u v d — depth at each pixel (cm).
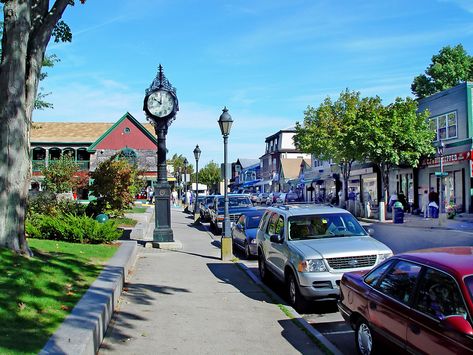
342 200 3631
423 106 3212
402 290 524
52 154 5106
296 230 966
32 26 912
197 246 1736
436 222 2452
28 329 533
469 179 2738
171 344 638
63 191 2972
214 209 2431
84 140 5050
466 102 2769
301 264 838
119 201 2125
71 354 464
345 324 783
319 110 3753
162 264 1302
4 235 853
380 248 864
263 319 782
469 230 2055
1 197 853
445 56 4806
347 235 959
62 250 1088
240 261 1429
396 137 2878
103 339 635
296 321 767
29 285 693
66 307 631
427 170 3162
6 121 854
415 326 474
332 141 3584
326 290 816
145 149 4988
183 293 951
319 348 641
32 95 901
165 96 1648
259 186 8400
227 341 663
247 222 1588
